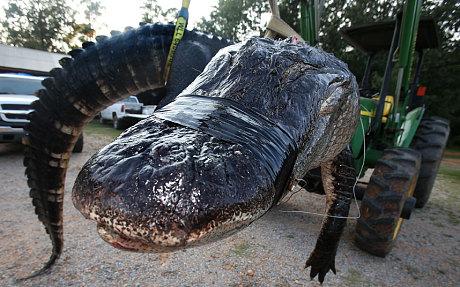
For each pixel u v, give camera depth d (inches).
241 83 46.2
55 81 82.3
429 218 204.1
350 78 63.7
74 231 139.9
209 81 48.2
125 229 27.3
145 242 27.8
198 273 115.0
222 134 35.2
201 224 27.8
